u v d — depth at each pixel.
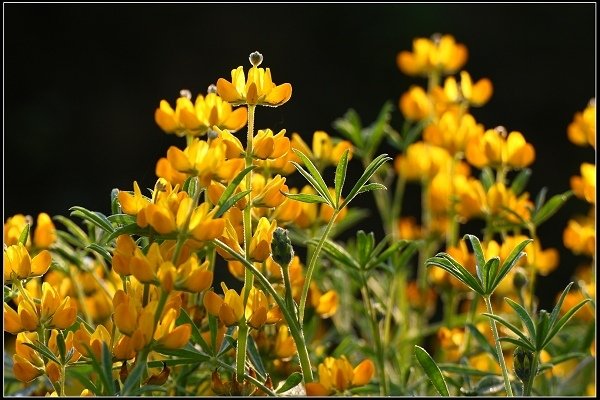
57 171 4.48
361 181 1.87
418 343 2.14
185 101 1.91
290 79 4.68
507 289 2.17
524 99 4.70
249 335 1.92
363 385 1.88
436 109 2.21
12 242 1.98
